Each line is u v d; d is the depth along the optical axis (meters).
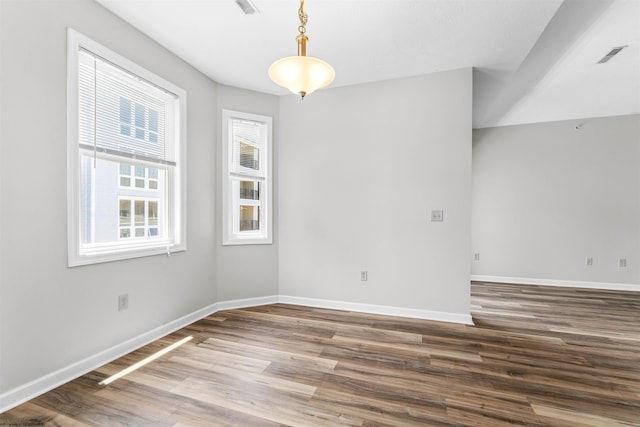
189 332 2.57
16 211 1.57
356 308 3.18
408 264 3.01
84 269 1.91
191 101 2.79
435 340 2.43
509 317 3.05
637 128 4.28
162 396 1.65
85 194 1.98
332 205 3.27
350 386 1.76
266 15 2.06
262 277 3.39
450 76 2.87
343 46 2.45
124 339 2.17
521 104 3.89
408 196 3.01
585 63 2.83
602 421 1.46
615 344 2.38
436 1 1.91
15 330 1.57
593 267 4.45
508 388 1.75
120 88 2.16
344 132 3.22
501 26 2.17
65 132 1.78
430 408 1.56
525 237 4.72
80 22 1.85
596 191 4.44
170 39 2.37
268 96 3.40
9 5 1.53
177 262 2.66
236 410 1.54
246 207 3.39
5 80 1.52
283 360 2.08
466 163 2.83
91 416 1.49
